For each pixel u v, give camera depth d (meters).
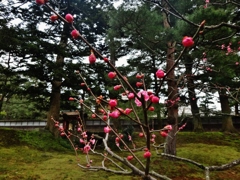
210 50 4.66
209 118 13.81
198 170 5.27
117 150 7.96
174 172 5.00
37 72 8.41
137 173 1.31
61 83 9.08
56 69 8.16
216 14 3.88
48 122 9.39
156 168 5.13
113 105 1.01
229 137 10.45
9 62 8.34
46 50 8.19
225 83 7.61
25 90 9.10
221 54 4.61
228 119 11.95
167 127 1.16
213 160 6.21
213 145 8.66
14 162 6.07
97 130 13.43
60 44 8.84
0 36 7.34
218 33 4.17
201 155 6.69
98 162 5.98
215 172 5.30
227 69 4.96
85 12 9.73
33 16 8.84
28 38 7.93
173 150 5.68
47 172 5.14
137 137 9.95
